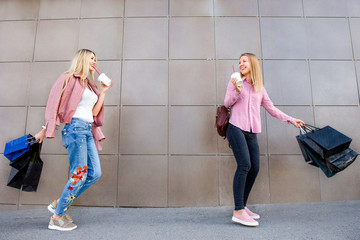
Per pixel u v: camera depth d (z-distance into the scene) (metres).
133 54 2.95
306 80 2.87
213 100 2.83
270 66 2.90
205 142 2.76
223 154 2.73
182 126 2.79
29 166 2.15
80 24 3.02
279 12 3.00
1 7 3.04
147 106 2.84
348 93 2.85
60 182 2.71
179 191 2.69
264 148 2.73
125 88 2.87
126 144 2.77
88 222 2.15
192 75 2.89
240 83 1.91
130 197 2.68
